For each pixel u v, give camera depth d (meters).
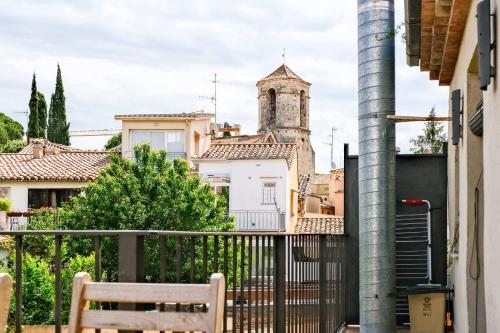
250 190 40.38
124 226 27.08
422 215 10.38
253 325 6.74
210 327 2.88
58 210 31.33
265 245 6.06
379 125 7.25
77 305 3.05
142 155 28.53
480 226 6.95
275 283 5.84
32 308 17.34
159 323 2.97
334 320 8.27
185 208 27.48
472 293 6.99
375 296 7.29
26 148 48.38
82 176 37.81
